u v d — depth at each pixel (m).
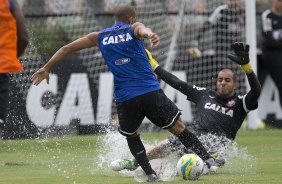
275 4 46.75
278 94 47.59
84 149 35.28
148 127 45.12
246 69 24.78
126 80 22.03
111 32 22.44
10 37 19.44
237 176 23.41
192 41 48.03
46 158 31.22
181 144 24.67
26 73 42.09
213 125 25.89
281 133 43.62
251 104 25.75
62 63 43.38
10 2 19.53
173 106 22.44
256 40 49.72
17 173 25.12
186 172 22.17
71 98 43.53
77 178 23.33
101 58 44.56
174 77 26.84
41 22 46.69
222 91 25.95
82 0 48.38
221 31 47.75
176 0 49.75
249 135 42.47
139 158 22.39
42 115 42.53
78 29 47.56
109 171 25.61
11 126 41.41
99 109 44.31
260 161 28.80
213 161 23.69
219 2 49.19
